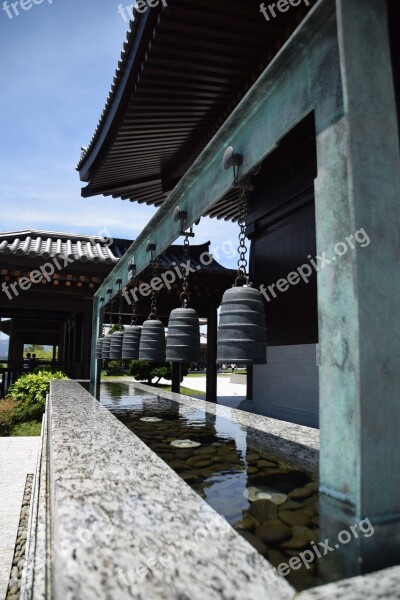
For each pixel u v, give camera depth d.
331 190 1.32
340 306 1.25
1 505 4.30
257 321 2.00
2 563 3.15
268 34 4.00
